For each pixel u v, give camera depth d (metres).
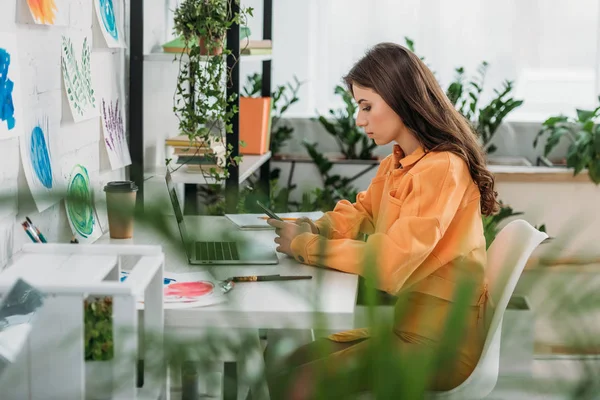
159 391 0.93
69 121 2.26
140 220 0.35
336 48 4.75
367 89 2.03
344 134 4.63
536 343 0.37
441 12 4.68
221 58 2.82
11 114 1.78
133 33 2.79
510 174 4.12
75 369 1.09
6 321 1.29
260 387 0.39
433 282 1.89
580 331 0.35
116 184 2.13
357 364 0.37
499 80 4.74
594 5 4.65
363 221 2.30
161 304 1.41
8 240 1.82
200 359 0.37
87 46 2.39
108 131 2.62
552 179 4.12
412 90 1.98
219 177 2.87
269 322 1.56
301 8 4.71
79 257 1.33
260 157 3.64
